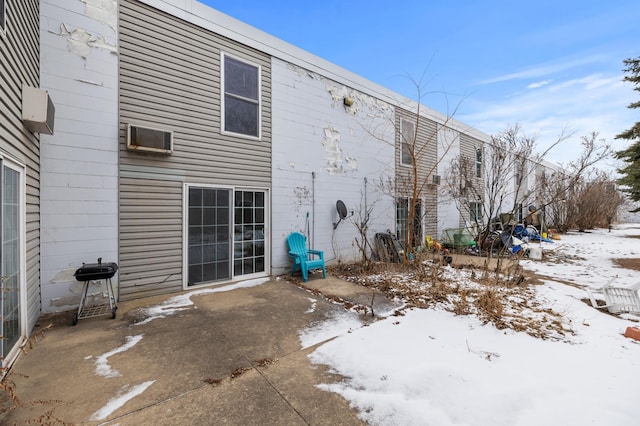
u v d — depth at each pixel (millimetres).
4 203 2381
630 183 8812
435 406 1979
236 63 5246
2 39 2324
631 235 14078
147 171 4320
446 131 9961
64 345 2838
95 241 3920
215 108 4961
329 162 6742
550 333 3146
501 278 5266
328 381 2279
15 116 2609
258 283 5219
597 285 5141
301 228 6234
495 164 8227
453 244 9078
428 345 2869
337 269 6383
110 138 4016
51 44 3609
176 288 4621
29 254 3064
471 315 3666
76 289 3791
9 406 1901
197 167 4777
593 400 2016
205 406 1979
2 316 2221
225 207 5168
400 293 4594
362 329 3268
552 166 16266
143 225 4297
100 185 3949
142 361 2557
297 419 1863
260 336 3086
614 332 3168
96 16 3904
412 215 6777
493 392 2115
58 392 2098
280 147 5863
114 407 1952
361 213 7418
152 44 4332
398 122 8391
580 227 15703
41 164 3531
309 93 6336
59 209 3660
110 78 4008
